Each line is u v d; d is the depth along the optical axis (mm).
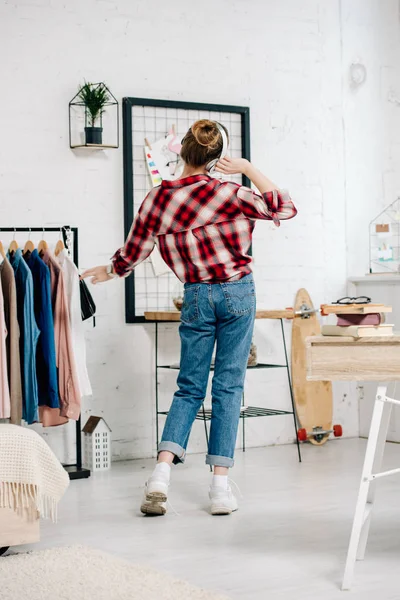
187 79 5012
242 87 5191
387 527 3162
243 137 5168
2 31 4512
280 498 3717
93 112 4590
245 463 4629
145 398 4879
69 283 4078
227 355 3531
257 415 4742
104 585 2479
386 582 2533
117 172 4797
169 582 2506
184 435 3527
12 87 4535
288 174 5348
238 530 3172
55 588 2455
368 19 5594
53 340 3951
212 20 5086
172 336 4945
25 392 3887
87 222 4719
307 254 5398
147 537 3092
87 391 4125
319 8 5438
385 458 4668
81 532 3178
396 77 5684
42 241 4176
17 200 4547
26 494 2816
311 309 5332
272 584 2531
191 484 4082
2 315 3801
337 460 4684
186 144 3488
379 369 2574
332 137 5488
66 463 4609
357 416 5562
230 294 3469
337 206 5504
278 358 5289
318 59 5438
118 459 4805
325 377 2633
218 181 3424
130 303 4805
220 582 2555
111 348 4789
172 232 3482
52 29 4625
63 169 4656
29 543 2963
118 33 4801
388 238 5629
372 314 2611
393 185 5676
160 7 4918
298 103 5371
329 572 2639
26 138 4566
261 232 5258
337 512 3438
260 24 5242
